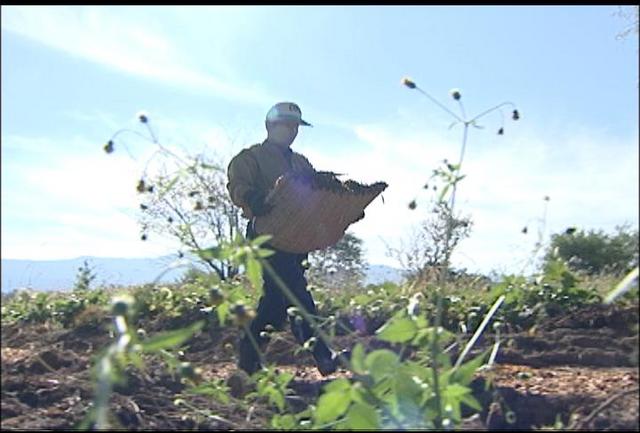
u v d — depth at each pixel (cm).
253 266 295
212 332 633
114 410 349
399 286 666
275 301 433
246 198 425
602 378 409
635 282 302
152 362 451
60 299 766
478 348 517
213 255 293
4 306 759
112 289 809
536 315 591
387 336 277
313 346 391
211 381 362
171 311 665
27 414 353
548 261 603
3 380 402
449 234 375
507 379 414
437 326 278
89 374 430
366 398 265
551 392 371
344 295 702
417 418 263
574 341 521
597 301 605
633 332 543
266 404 386
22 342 643
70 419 347
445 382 280
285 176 413
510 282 602
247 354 429
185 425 349
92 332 665
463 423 335
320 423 289
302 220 420
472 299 608
